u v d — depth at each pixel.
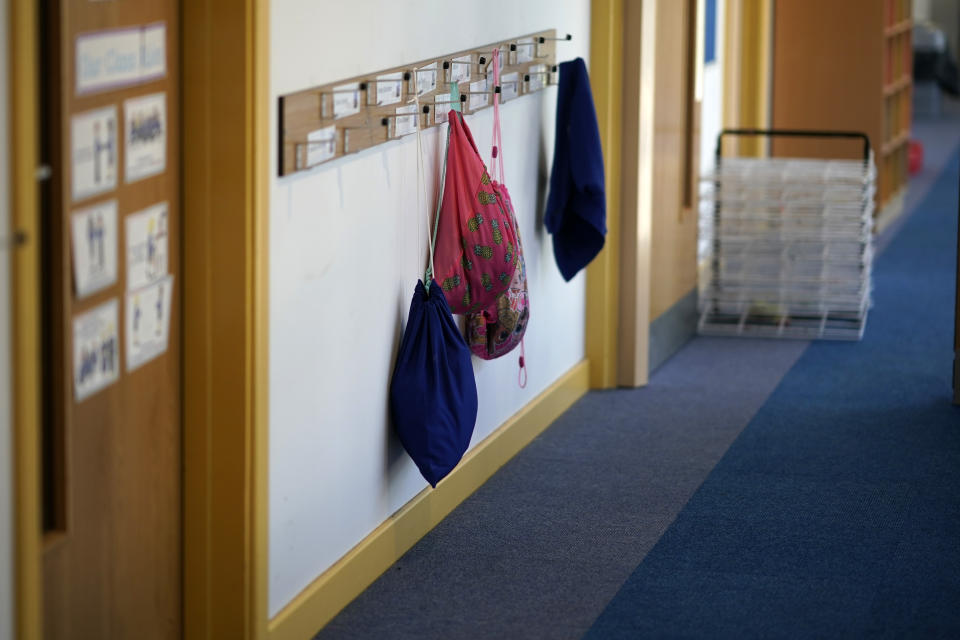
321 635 3.18
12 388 2.08
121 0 2.46
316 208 3.06
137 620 2.72
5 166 2.03
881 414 5.09
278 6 2.79
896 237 8.94
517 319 4.05
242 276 2.78
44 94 2.26
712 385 5.56
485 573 3.55
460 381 3.54
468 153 3.70
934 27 16.30
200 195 2.76
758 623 3.21
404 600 3.38
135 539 2.68
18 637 2.13
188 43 2.71
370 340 3.41
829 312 6.75
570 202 4.75
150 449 2.72
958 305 5.15
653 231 5.70
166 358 2.76
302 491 3.10
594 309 5.47
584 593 3.41
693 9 6.02
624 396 5.40
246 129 2.72
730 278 6.55
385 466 3.58
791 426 4.95
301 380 3.05
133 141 2.54
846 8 8.24
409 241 3.63
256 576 2.90
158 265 2.69
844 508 4.04
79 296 2.35
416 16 3.54
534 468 4.47
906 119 9.97
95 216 2.40
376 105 3.28
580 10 5.11
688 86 6.12
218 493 2.87
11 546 2.10
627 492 4.21
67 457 2.34
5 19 2.01
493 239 3.71
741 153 8.06
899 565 3.58
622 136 5.36
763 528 3.88
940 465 4.46
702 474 4.39
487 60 4.07
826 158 8.44
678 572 3.54
